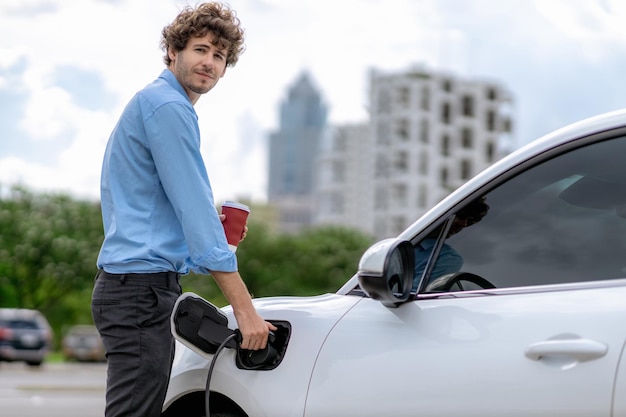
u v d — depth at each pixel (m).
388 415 2.83
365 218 146.75
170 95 3.31
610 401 2.44
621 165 2.69
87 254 63.50
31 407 15.73
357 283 3.22
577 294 2.62
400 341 2.88
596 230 2.68
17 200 65.75
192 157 3.26
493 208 2.88
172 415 3.54
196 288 69.25
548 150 2.83
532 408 2.56
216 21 3.39
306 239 94.25
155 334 3.24
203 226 3.20
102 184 3.39
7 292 64.38
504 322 2.69
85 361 39.78
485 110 134.38
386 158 130.50
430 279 2.93
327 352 3.05
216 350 3.29
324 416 2.97
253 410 3.17
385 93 131.75
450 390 2.71
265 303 3.42
